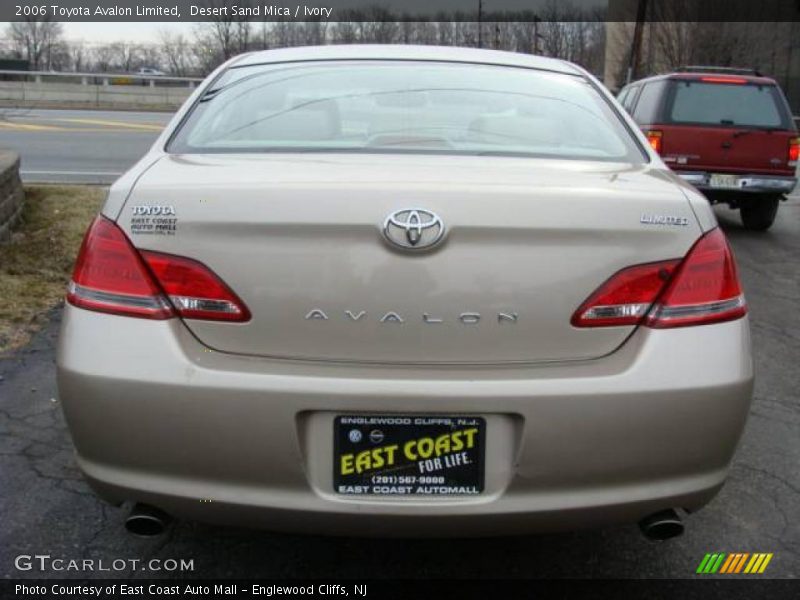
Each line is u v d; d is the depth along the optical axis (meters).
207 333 2.01
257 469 1.97
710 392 2.03
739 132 8.50
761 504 2.95
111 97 30.34
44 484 2.97
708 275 2.10
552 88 2.96
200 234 2.00
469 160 2.37
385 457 1.98
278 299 1.99
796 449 3.39
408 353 1.99
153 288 2.02
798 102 32.31
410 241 1.96
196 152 2.48
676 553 2.64
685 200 2.15
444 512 1.98
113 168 12.01
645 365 2.01
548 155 2.54
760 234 9.01
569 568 2.56
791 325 5.29
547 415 1.96
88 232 2.15
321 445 1.98
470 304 1.99
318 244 1.98
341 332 1.99
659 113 8.70
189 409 1.95
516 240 1.99
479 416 1.97
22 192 7.02
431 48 3.19
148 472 2.02
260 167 2.21
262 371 1.97
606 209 2.04
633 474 2.03
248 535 2.71
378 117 2.69
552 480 1.99
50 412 3.57
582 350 2.04
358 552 2.63
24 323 4.67
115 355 1.99
